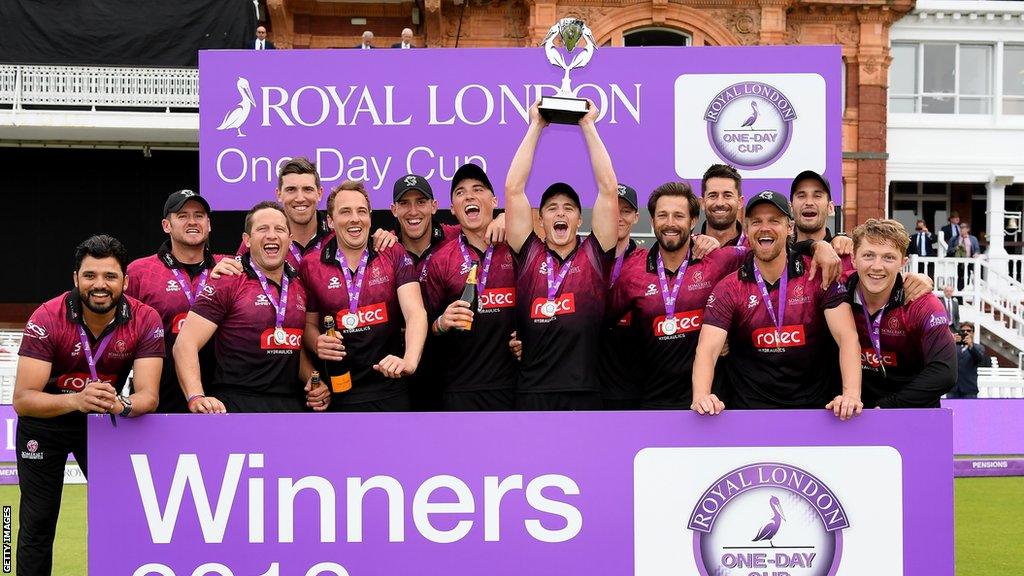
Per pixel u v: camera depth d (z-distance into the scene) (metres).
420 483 3.56
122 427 3.56
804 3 18.27
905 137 19.58
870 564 3.57
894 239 3.92
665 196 4.42
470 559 3.56
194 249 4.81
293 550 3.55
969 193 20.38
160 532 3.55
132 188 17.22
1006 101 19.92
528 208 4.27
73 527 6.92
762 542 3.59
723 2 17.86
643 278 4.55
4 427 9.30
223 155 6.85
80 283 3.90
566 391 4.16
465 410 4.52
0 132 16.19
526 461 3.56
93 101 15.67
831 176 6.90
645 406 4.64
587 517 3.57
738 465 3.58
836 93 6.91
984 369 13.27
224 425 3.55
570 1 17.58
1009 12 19.28
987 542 6.55
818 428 3.58
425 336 4.21
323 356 4.19
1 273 17.02
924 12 19.14
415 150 6.89
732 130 6.94
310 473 3.55
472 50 6.86
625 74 6.92
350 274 4.32
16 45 15.54
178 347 4.02
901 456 3.58
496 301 4.53
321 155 6.88
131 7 15.60
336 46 17.69
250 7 15.66
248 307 4.12
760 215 4.03
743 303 4.12
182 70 15.70
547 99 4.25
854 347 3.91
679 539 3.57
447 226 5.12
